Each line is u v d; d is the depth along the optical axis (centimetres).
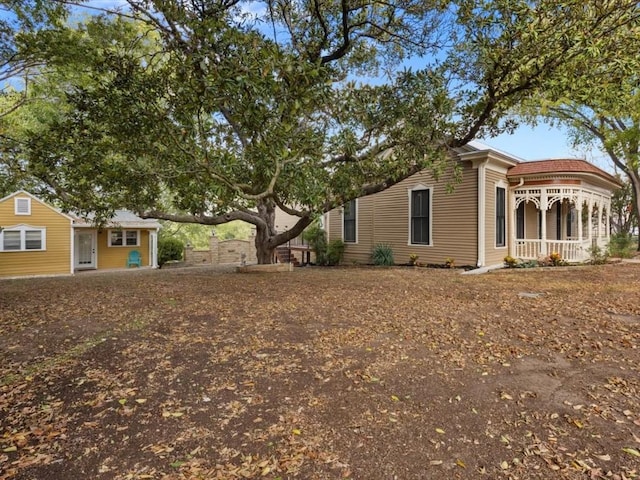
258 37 459
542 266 1062
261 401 272
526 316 509
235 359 351
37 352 369
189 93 453
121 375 316
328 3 660
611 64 580
